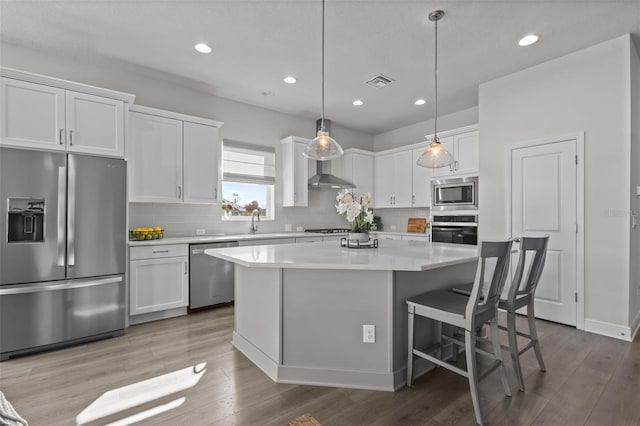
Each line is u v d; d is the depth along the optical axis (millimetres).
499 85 3557
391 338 1946
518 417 1679
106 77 3389
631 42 2729
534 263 2076
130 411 1733
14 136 2432
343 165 5484
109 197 2809
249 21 2566
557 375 2107
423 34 2730
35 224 2486
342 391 1932
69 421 1647
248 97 4215
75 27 2660
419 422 1645
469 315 1691
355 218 2748
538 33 2707
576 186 2979
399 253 2297
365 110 4715
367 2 2328
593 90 2881
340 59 3180
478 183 3789
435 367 2232
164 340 2723
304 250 2480
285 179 4773
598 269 2855
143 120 3348
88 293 2684
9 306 2375
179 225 3916
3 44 2893
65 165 2592
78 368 2223
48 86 2578
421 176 4859
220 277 3641
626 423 1627
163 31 2715
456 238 4191
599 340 2682
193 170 3697
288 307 2055
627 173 2701
